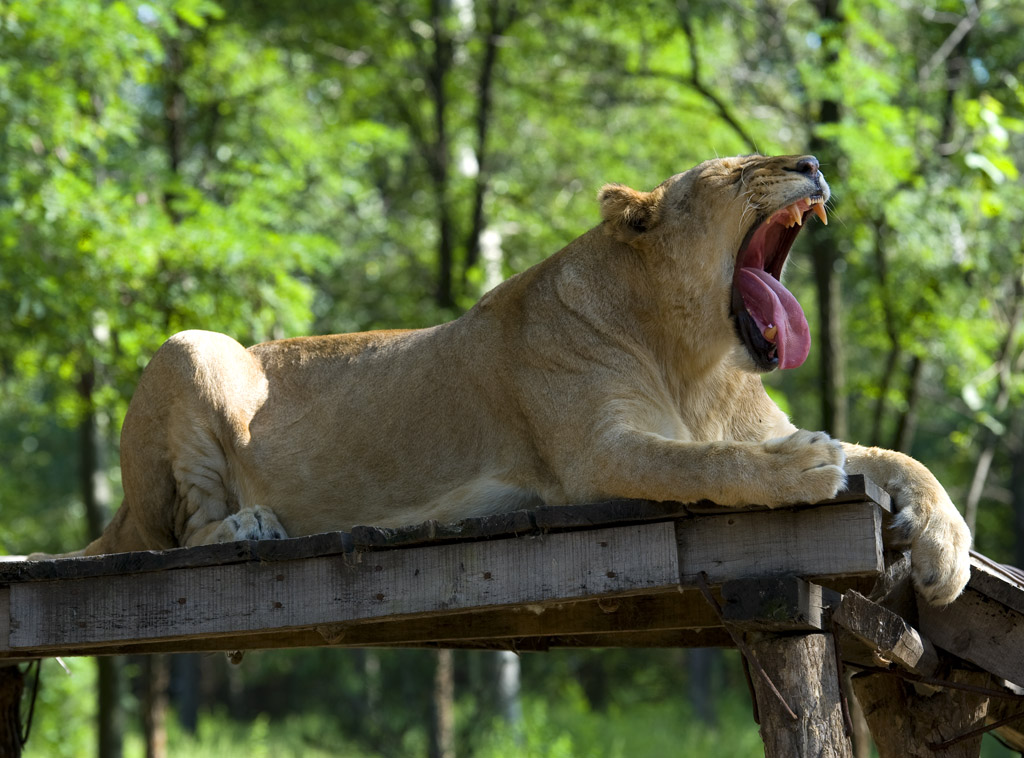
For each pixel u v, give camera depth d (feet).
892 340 55.57
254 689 144.97
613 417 19.71
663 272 20.58
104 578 19.01
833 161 52.80
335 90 72.49
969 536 18.03
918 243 52.26
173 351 23.44
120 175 60.59
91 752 79.56
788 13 67.36
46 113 50.24
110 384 58.08
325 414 22.97
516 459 21.06
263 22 64.90
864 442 101.09
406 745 98.73
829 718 16.56
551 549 17.25
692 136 70.38
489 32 69.31
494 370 21.35
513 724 68.59
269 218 54.54
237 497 23.24
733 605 16.33
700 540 16.87
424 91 70.95
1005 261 55.67
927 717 19.93
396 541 17.62
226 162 66.59
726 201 20.18
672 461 17.74
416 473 21.89
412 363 22.56
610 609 18.84
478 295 66.08
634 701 127.54
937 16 61.21
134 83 63.93
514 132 74.59
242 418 23.27
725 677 135.85
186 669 129.90
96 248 48.67
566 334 20.71
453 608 17.51
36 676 25.45
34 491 100.89
